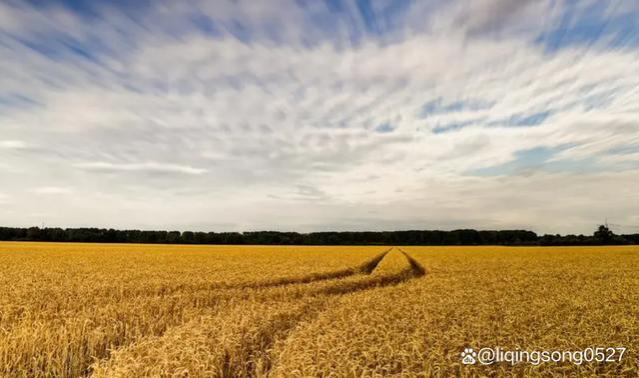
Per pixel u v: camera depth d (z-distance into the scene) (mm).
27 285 19328
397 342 8648
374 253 54562
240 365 8516
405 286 19500
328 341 8609
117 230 121188
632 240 118188
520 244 126312
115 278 22922
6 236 110438
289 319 12781
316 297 16766
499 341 9266
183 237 124438
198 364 7398
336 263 35438
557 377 7121
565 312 13023
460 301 14680
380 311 12414
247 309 13578
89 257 40781
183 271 27469
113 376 7012
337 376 6828
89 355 10062
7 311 13430
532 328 10664
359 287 23266
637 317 12320
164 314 13617
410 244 130375
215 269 29234
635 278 24531
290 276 24766
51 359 9102
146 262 35344
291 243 127125
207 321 11164
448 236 132000
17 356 9156
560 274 26703
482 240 130750
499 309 13312
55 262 34125
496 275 25891
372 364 7484
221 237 124688
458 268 31031
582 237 123625
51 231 114188
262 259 40531
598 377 7117
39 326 10656
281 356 8109
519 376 7344
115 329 11242
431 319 11281
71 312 13148
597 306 14070
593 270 29656
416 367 7453
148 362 7523
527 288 19156
